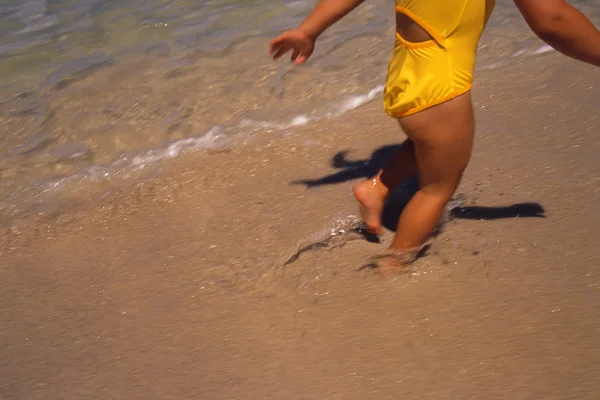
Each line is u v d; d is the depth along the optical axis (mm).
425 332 2656
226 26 6246
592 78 4496
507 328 2600
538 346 2488
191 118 4887
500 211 3309
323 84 5117
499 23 5574
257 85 5211
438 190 2902
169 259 3420
